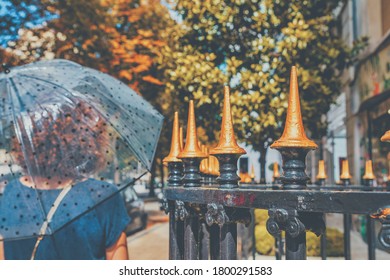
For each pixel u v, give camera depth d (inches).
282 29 311.6
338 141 668.1
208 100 305.0
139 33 631.2
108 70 604.1
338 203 53.1
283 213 58.6
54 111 103.0
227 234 73.0
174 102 342.0
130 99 122.8
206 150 136.0
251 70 316.8
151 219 727.7
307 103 328.8
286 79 311.6
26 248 93.1
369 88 444.8
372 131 476.7
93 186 97.5
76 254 93.8
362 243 412.2
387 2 391.9
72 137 102.0
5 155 96.9
